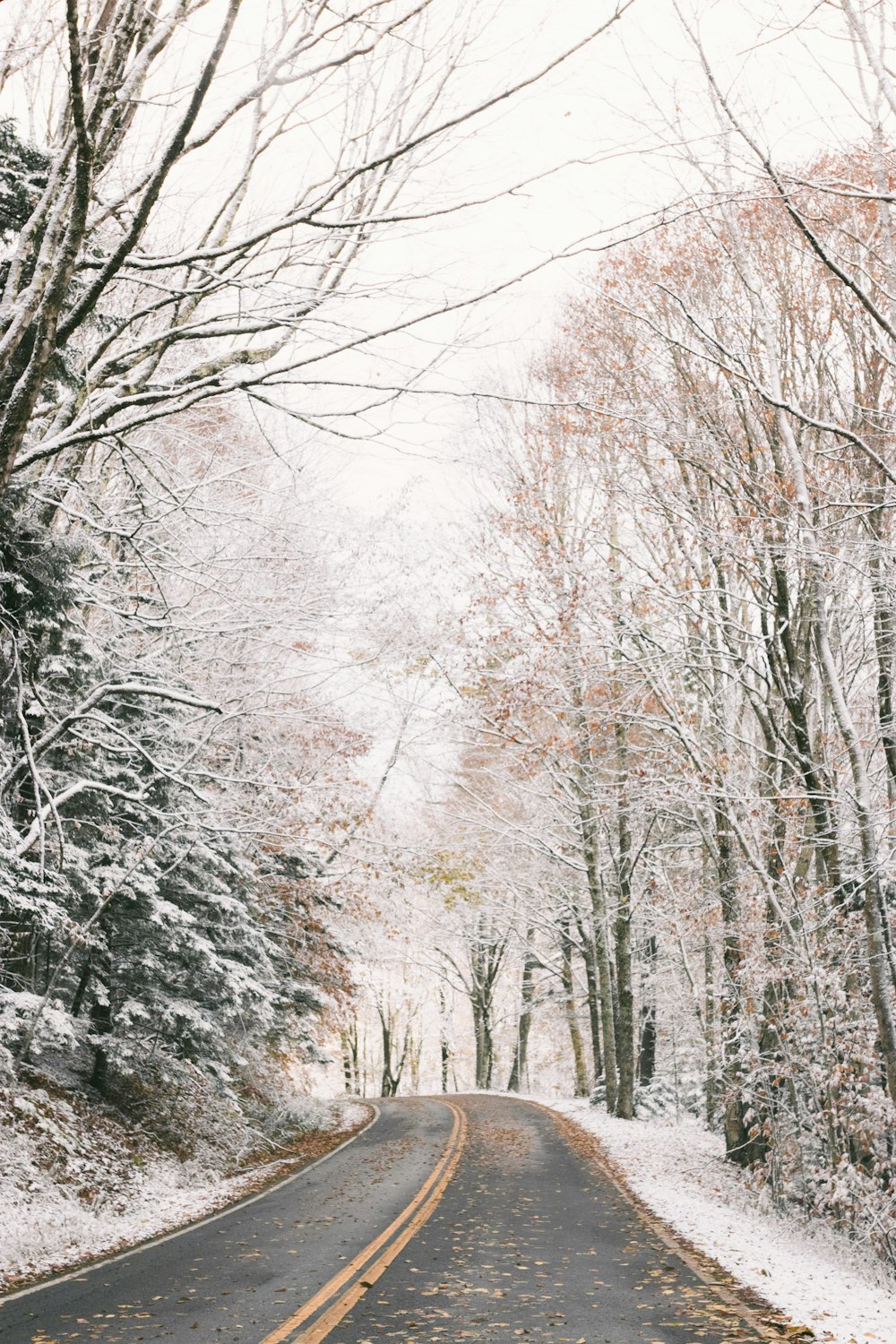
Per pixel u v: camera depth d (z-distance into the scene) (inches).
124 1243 428.1
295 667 697.0
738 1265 379.6
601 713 725.3
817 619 529.3
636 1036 1441.9
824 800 555.5
